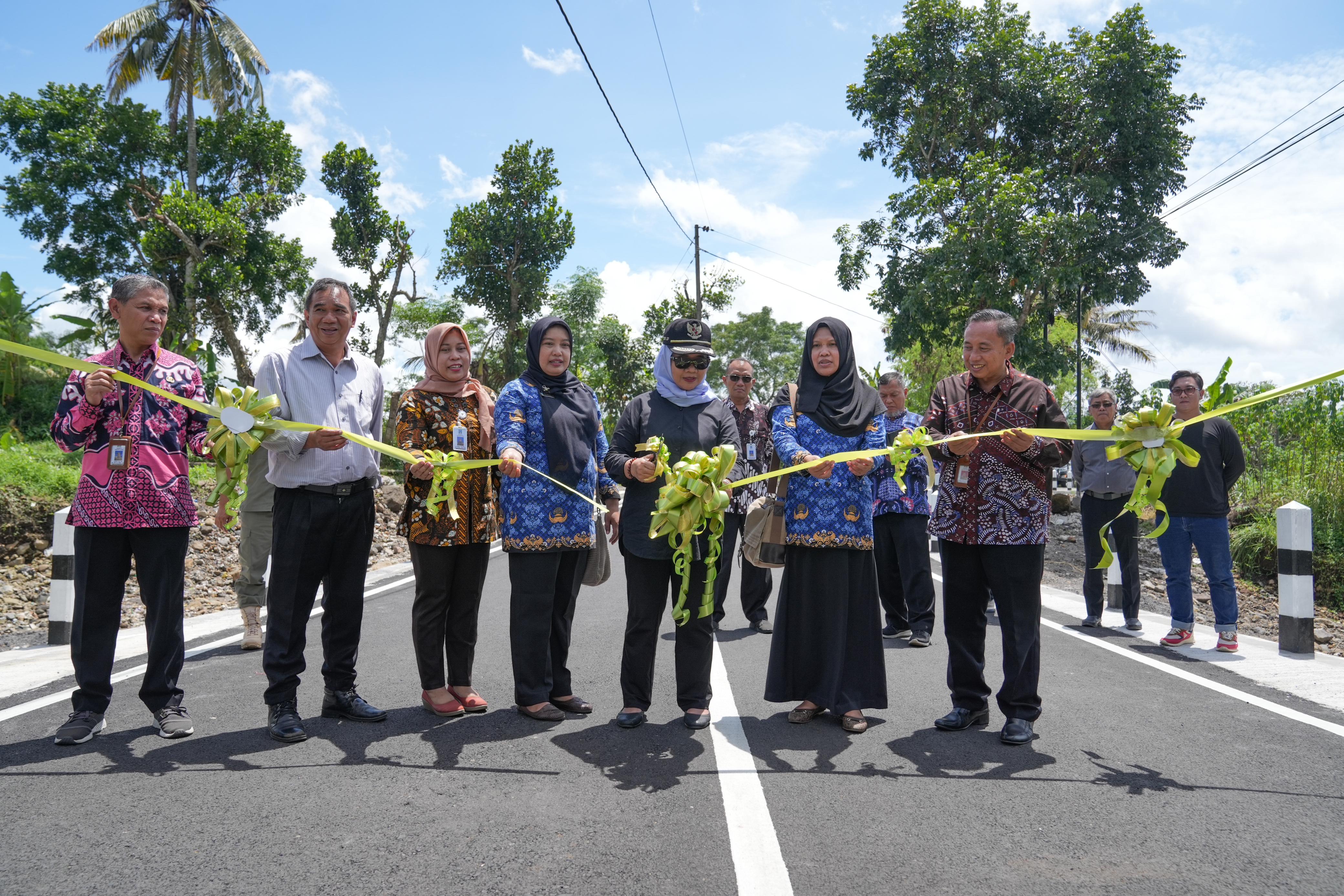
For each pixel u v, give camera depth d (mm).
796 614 3908
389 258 30172
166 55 26469
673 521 3318
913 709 4176
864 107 26031
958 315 24797
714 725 3879
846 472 3875
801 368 4086
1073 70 24953
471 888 2324
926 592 5738
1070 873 2432
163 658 3596
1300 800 2973
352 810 2846
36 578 8336
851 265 25984
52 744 3480
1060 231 22344
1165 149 24203
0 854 2490
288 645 3633
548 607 3953
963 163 25469
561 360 4062
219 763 3285
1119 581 7203
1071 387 37625
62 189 26312
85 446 3516
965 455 3604
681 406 4055
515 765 3307
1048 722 3898
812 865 2469
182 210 23594
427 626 3947
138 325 3531
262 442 3484
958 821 2787
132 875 2375
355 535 3850
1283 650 5402
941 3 24797
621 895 2293
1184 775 3225
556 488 3951
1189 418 5531
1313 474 10523
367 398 3955
